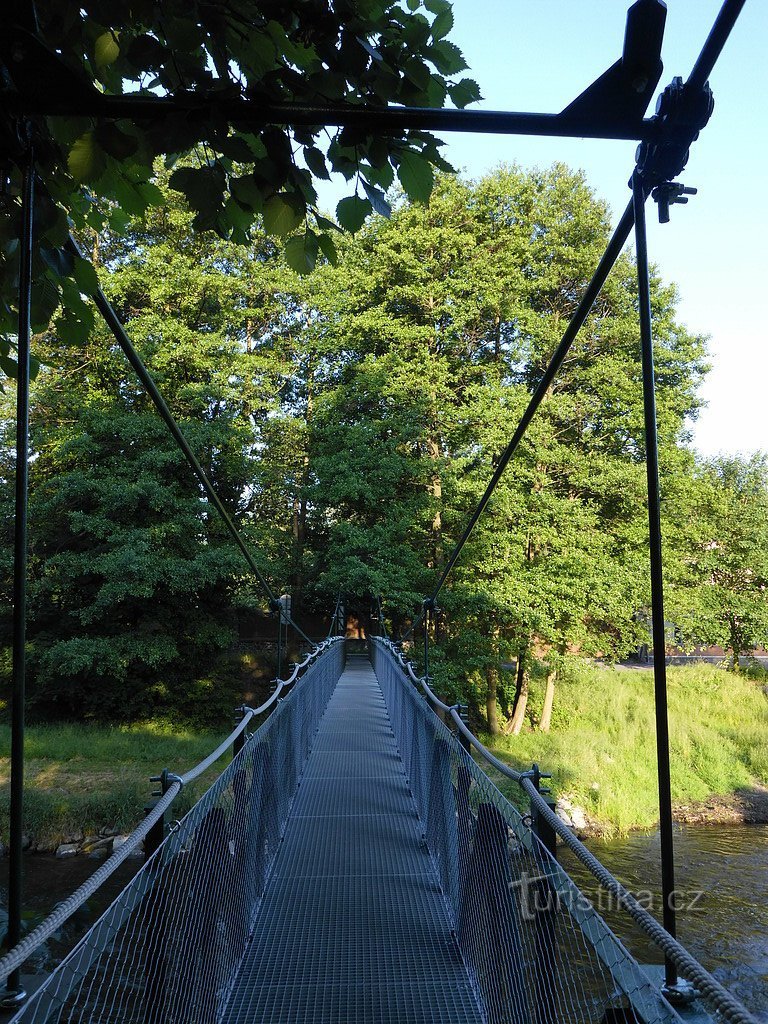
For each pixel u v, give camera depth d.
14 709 1.30
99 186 1.67
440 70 1.49
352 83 1.47
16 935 1.25
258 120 1.42
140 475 20.28
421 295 21.78
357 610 25.95
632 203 1.69
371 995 2.82
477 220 22.92
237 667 23.91
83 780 15.64
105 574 19.67
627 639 21.52
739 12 1.20
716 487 23.55
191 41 1.38
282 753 4.97
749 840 14.41
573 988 1.74
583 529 20.64
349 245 22.78
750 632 22.42
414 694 5.64
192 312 23.78
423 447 23.97
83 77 1.50
